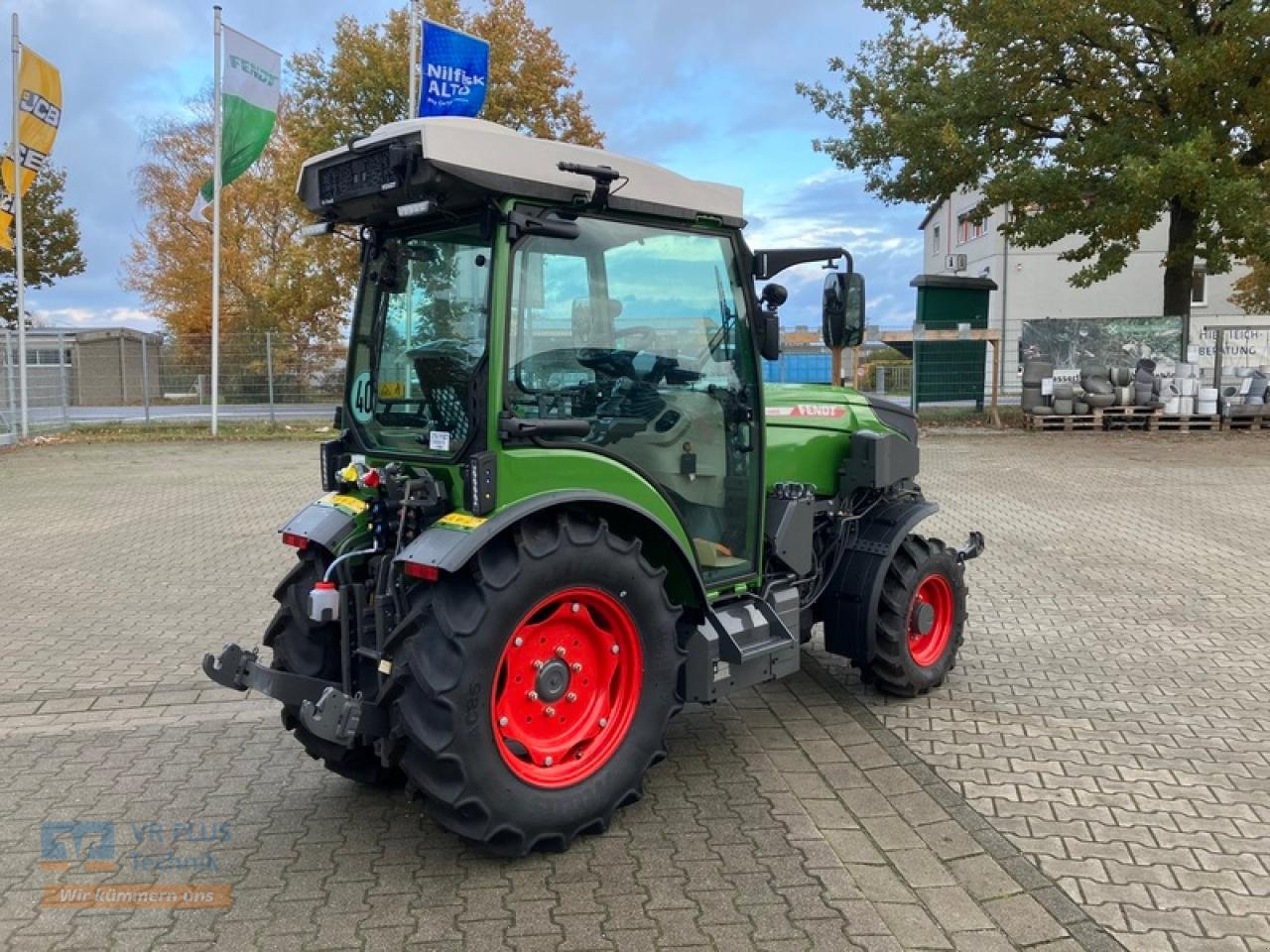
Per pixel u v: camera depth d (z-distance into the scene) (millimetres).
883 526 4777
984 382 19062
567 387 3455
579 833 3484
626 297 3633
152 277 33531
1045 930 2924
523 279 3289
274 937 2914
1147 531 8758
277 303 24656
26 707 4875
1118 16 15781
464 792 3051
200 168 32656
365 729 3172
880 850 3406
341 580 3514
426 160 2963
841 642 4695
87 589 7160
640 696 3479
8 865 3357
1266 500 10180
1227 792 3812
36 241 31266
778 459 4574
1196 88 15586
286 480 12562
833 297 4195
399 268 3670
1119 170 15625
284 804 3809
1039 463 13141
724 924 2953
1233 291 28141
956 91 17062
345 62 20922
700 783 3947
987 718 4609
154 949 2865
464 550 3010
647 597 3432
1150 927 2938
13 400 16609
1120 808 3691
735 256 4023
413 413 3607
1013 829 3541
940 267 38344
